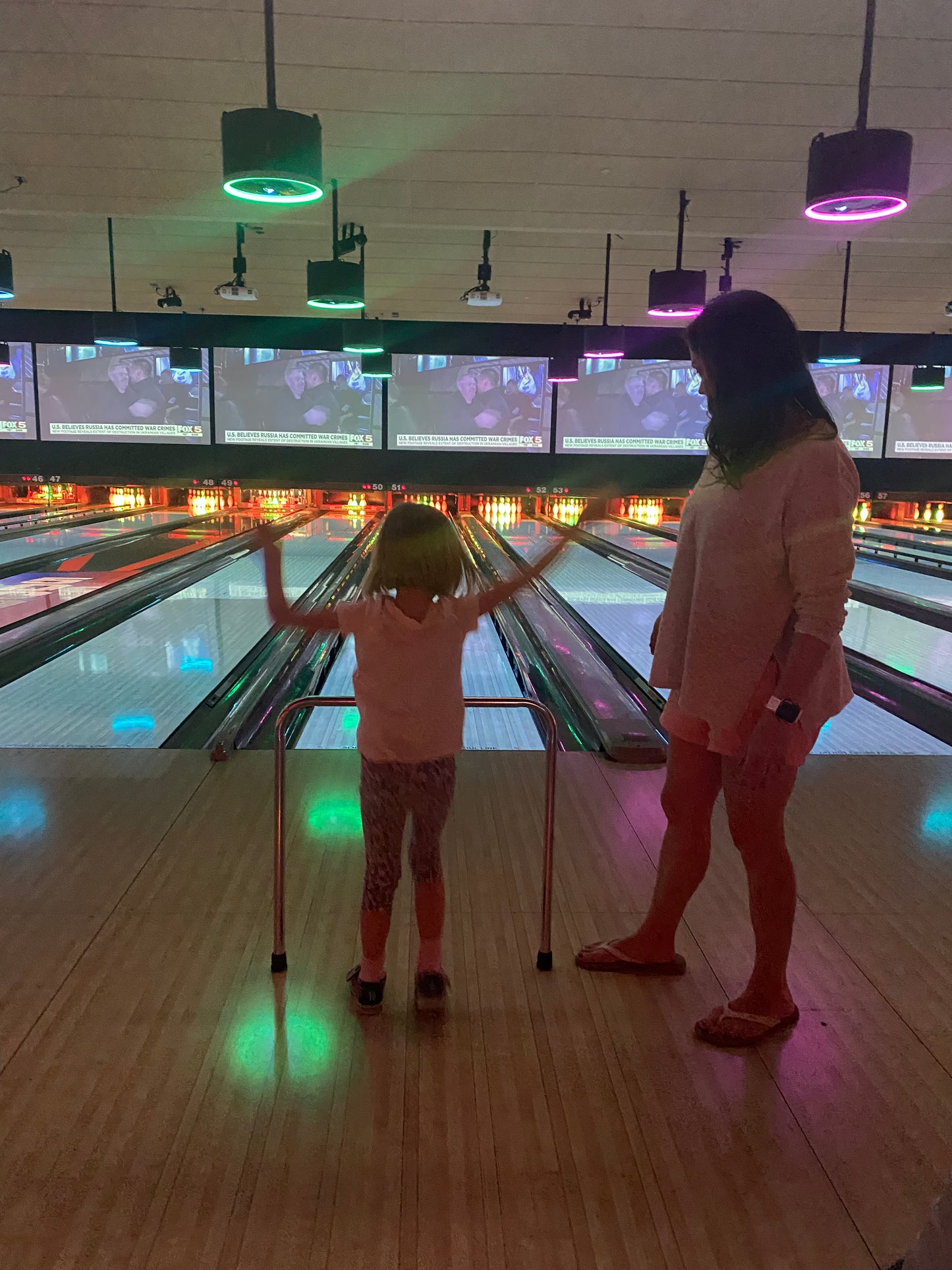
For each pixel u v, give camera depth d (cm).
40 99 354
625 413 802
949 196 450
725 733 165
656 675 186
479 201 470
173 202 476
